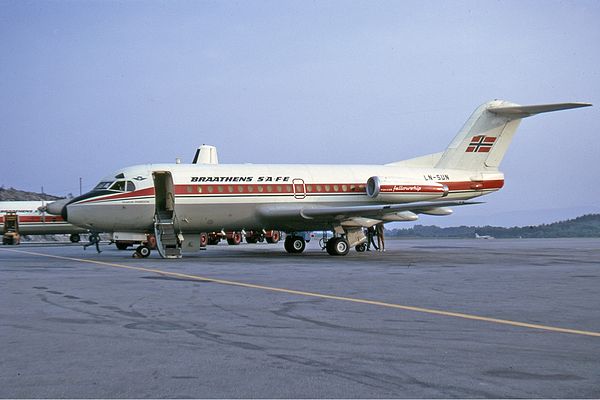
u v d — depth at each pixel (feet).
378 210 94.12
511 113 114.62
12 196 439.22
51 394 18.83
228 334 27.96
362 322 31.09
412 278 55.88
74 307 36.55
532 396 18.53
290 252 114.21
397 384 19.79
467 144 114.73
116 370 21.61
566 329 29.07
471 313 34.04
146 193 94.07
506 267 71.05
